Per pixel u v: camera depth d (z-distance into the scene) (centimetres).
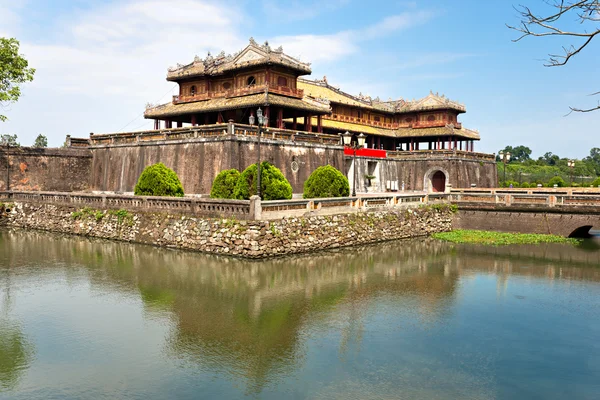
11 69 4106
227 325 1636
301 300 1925
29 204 3941
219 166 3619
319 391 1209
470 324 1706
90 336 1539
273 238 2650
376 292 2080
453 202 4162
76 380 1257
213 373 1298
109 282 2147
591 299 2033
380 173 5856
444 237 3616
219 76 4872
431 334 1605
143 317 1706
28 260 2592
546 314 1828
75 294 1978
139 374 1290
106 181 4719
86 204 3550
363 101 6556
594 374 1332
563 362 1409
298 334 1572
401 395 1198
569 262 2773
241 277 2233
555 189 4466
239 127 3644
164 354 1410
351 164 5422
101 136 4844
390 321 1719
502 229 3916
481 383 1270
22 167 4519
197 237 2805
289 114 4856
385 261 2728
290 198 3014
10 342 1496
